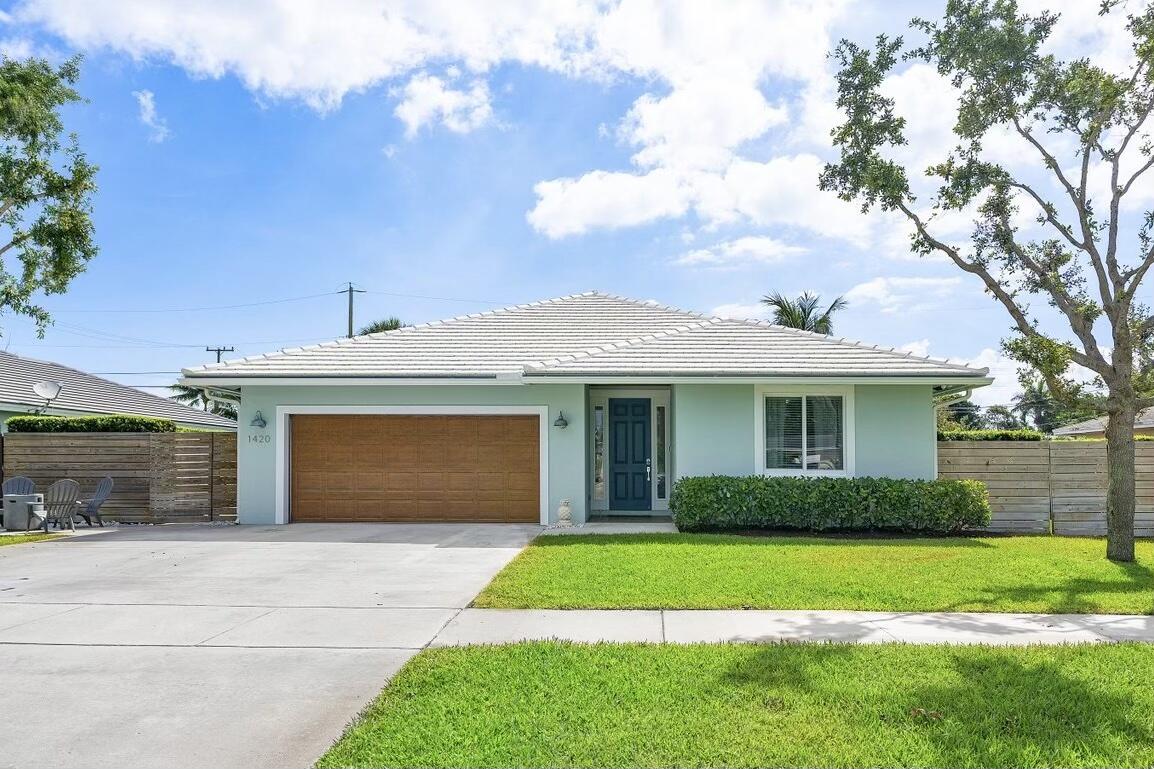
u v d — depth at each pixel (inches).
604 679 205.8
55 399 852.6
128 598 320.2
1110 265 430.3
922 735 170.2
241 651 239.9
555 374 548.1
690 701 189.9
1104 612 290.7
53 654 237.6
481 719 179.0
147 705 192.5
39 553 452.4
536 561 394.3
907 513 518.0
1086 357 430.6
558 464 585.9
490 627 268.4
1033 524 573.0
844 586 331.6
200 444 618.2
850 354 579.8
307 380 579.2
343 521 597.3
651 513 638.5
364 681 210.2
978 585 336.2
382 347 648.4
